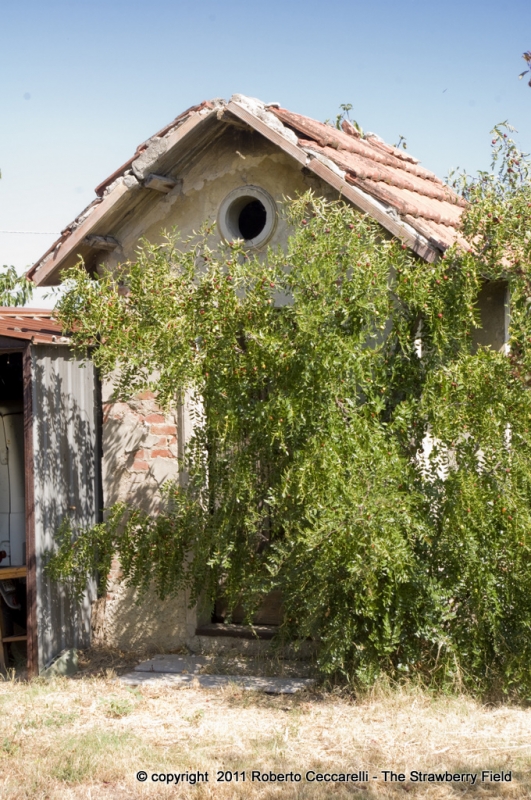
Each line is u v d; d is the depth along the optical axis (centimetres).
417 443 691
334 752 575
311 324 634
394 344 701
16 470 841
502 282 740
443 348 679
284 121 805
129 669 789
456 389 652
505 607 666
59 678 756
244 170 828
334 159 741
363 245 668
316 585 673
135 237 882
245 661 781
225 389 678
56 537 782
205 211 851
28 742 598
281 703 680
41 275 873
